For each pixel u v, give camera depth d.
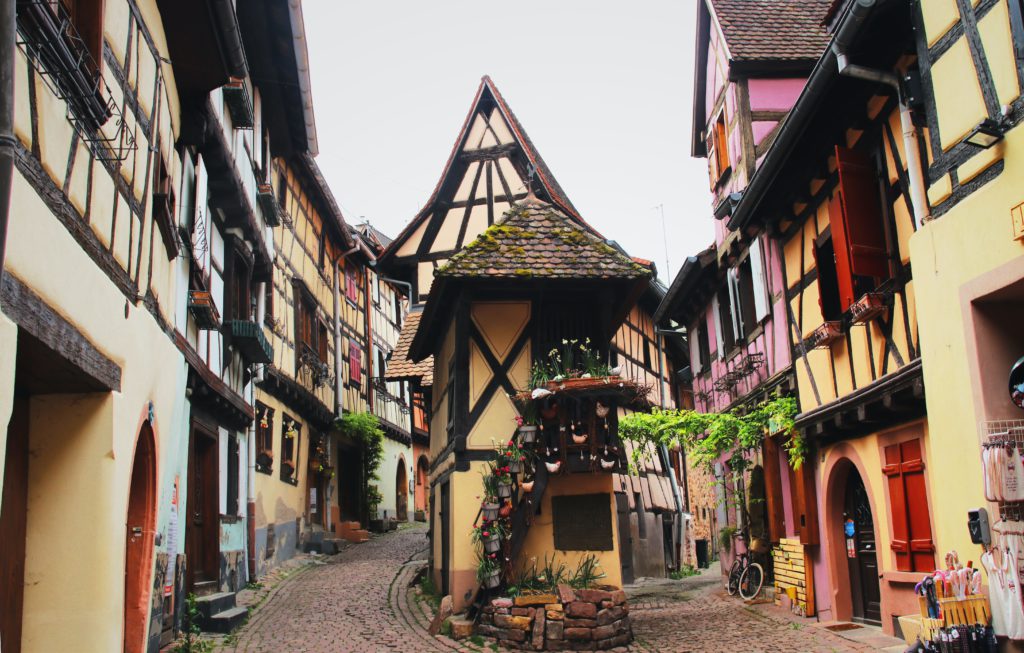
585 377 10.51
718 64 14.43
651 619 11.69
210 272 11.20
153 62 7.64
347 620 11.23
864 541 10.28
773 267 12.12
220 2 7.86
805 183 10.66
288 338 17.50
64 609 5.96
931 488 8.32
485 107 18.41
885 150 8.74
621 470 10.90
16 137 4.50
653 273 11.14
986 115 6.44
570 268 11.03
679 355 23.17
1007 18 6.19
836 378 10.02
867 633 9.48
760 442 12.80
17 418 6.04
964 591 6.44
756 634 10.03
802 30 14.06
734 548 15.23
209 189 11.23
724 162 14.45
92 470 6.16
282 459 17.02
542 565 10.60
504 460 10.45
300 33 12.92
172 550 9.07
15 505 5.93
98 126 5.80
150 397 7.61
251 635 10.07
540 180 17.47
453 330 12.08
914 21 7.33
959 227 6.79
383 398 26.52
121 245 6.58
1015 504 6.27
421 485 30.58
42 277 4.88
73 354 5.41
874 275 8.64
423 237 18.41
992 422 6.42
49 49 4.84
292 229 18.27
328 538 19.77
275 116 15.53
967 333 6.65
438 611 10.90
